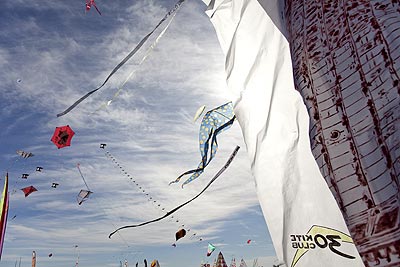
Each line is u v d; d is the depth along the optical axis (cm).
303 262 106
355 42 93
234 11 141
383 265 77
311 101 98
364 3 94
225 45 140
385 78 85
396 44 85
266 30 130
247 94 130
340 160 88
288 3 116
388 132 82
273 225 115
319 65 99
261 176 120
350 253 99
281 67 124
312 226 107
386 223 78
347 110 90
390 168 80
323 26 101
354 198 84
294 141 117
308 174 112
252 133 126
